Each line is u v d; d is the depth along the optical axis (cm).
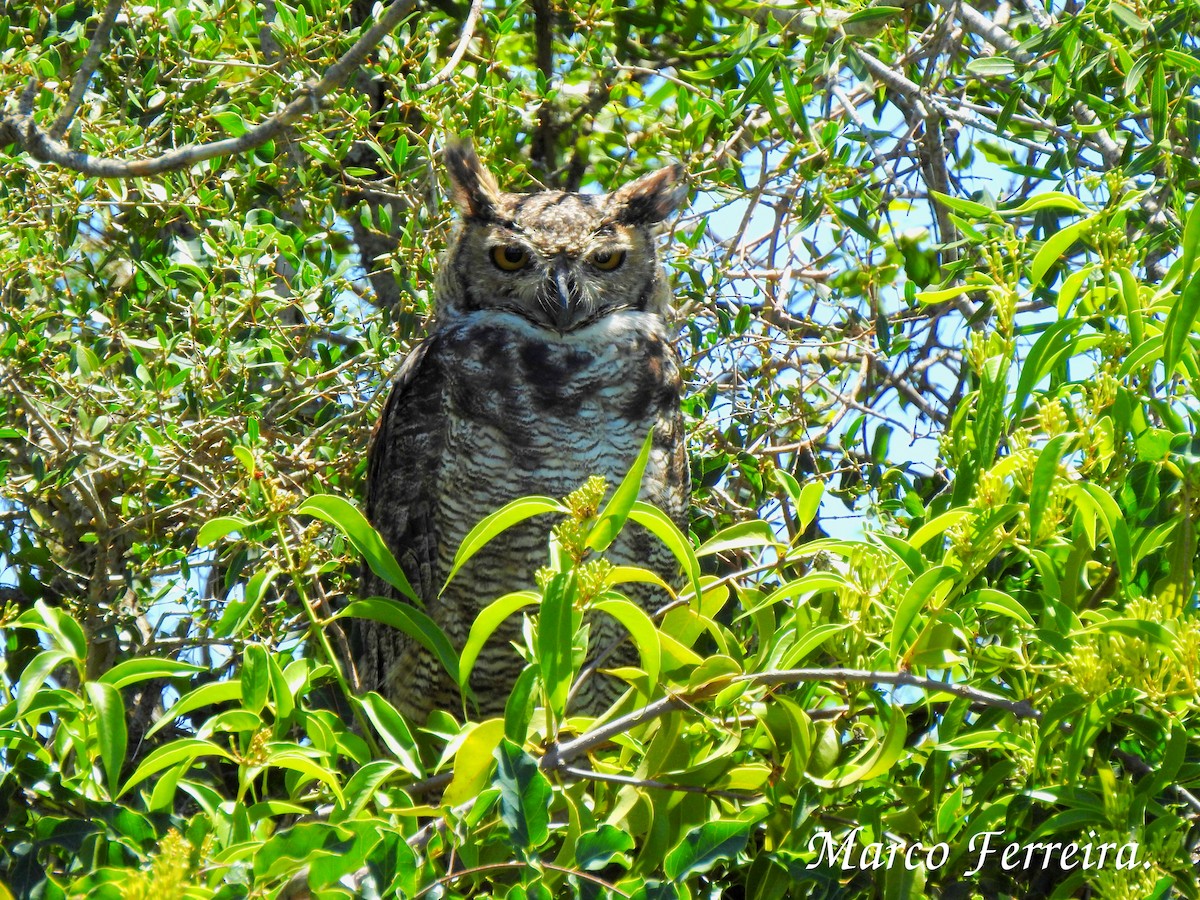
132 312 993
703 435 1063
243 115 1095
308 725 580
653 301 1055
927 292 671
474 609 984
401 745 572
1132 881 554
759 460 1047
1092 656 532
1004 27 1052
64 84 1028
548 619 529
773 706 607
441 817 545
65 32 1064
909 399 1118
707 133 1148
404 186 1098
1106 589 632
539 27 1233
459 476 975
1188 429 679
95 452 923
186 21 1052
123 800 809
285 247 1013
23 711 539
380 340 1019
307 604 604
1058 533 638
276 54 1159
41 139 795
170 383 932
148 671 565
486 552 971
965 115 1005
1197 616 595
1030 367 624
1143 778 588
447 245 1064
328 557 984
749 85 923
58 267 973
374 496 1012
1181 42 885
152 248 1030
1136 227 866
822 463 1084
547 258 1015
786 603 800
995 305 648
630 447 980
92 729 573
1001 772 627
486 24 1112
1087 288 673
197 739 544
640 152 1208
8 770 585
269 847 496
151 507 954
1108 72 963
